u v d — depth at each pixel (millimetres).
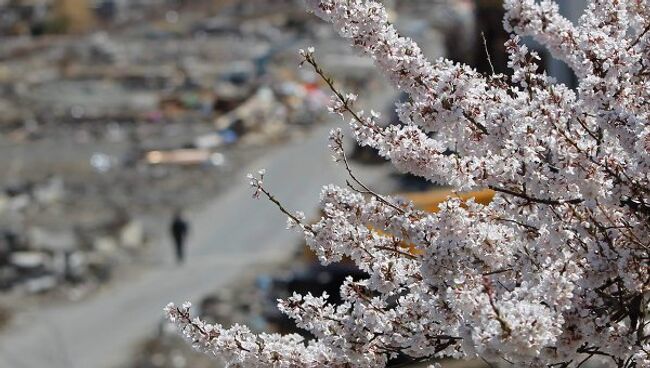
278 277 40688
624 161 7688
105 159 94500
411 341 7941
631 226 7664
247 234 60531
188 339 8172
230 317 38250
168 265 54906
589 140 7695
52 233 64062
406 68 7938
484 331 6832
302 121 107625
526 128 7664
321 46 171250
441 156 7984
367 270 8352
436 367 8055
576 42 8039
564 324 7223
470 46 47344
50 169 93500
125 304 46562
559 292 7145
